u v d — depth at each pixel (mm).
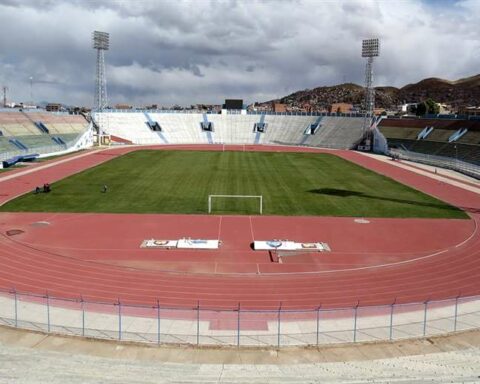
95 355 23812
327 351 24703
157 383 20922
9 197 62312
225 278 35500
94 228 48312
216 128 164250
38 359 23047
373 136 138125
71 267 37219
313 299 32000
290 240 45500
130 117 159625
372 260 40219
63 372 21766
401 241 45688
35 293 32031
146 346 24922
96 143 140125
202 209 57156
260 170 91250
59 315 28688
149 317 28766
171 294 32375
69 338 25531
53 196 63281
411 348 25172
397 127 135750
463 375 22172
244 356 24094
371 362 23484
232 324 27984
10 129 112062
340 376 21906
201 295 32281
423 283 35250
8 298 31078
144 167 92375
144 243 43406
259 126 165000
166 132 158500
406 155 117000
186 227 49281
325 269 37875
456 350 24984
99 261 38688
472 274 37219
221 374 21906
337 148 142750
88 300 31016
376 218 54375
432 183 79688
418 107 197875
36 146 110938
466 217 55594
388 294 33094
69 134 132625
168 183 74250
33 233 46188
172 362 23234
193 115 168250
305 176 84500
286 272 37000
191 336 26406
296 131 159000
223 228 49188
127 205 58625
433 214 56812
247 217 53812
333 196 66312
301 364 23234
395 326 27938
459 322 28469
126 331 26812
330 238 46375
